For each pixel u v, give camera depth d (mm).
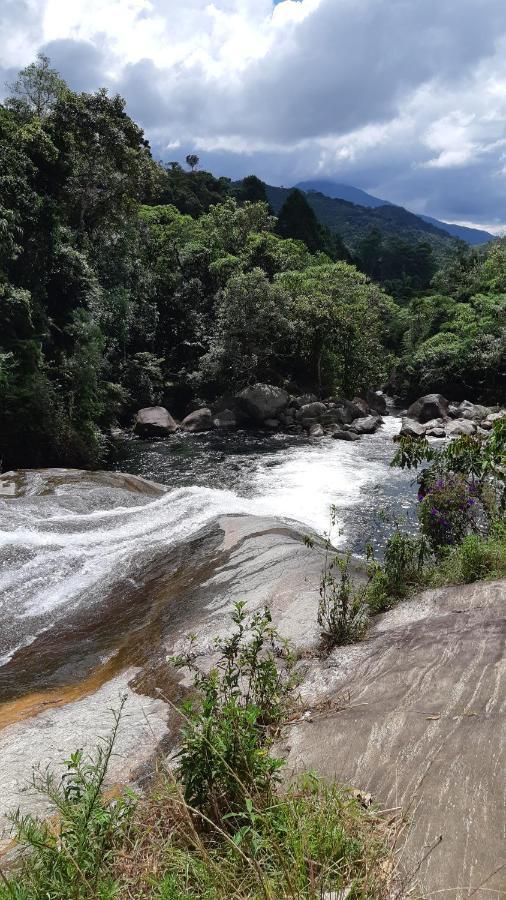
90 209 30141
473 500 6066
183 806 2334
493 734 2830
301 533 8422
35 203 21406
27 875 2088
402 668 3803
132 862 2127
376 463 19484
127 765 3727
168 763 3580
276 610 5703
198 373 29594
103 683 5223
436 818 2381
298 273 34062
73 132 26859
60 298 23797
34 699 5078
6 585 7398
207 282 36156
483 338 32281
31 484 11250
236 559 7387
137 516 9938
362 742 3098
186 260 36688
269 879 1896
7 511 9578
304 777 2604
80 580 7672
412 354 35938
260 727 3473
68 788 2424
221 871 1973
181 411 30188
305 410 26688
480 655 3652
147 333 32312
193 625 5922
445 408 27953
